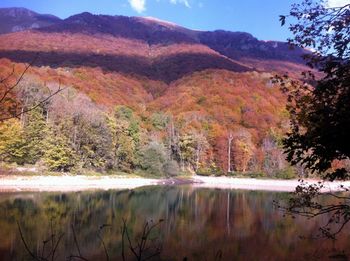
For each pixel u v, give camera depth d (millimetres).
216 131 73250
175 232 19750
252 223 22938
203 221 23531
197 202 33594
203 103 90250
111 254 14719
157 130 72938
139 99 97688
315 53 5410
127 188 44844
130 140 57750
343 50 5117
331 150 5020
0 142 34031
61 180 42406
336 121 4781
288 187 54094
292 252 15992
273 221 23531
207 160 70188
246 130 76312
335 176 5488
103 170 52812
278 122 77500
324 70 5121
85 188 41344
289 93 6195
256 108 85938
